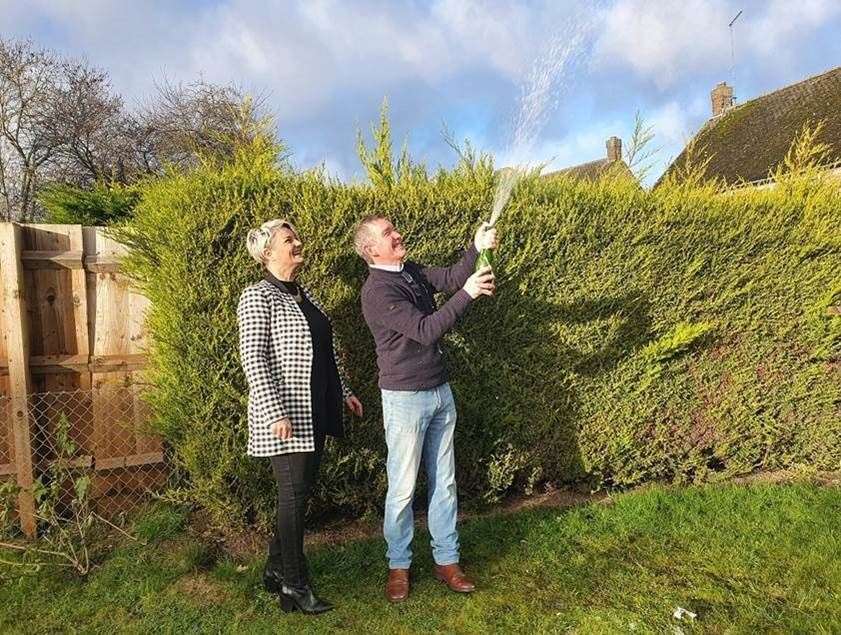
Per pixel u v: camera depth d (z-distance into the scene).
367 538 4.05
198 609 3.22
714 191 5.21
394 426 3.24
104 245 4.24
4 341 4.02
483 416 4.41
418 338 3.06
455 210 4.15
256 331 2.94
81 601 3.29
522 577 3.54
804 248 5.16
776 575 3.54
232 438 3.75
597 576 3.55
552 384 4.56
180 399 3.69
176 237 3.56
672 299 4.84
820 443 5.46
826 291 5.31
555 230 4.40
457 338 4.25
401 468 3.26
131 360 4.26
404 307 3.10
